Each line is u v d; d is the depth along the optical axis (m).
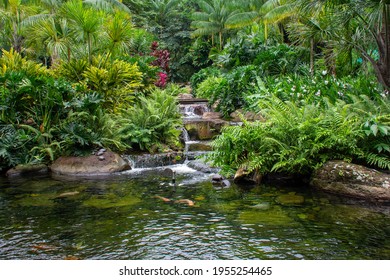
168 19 29.16
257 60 11.45
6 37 15.90
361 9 5.64
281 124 5.24
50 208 3.99
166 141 7.66
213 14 25.00
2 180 5.49
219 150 5.61
